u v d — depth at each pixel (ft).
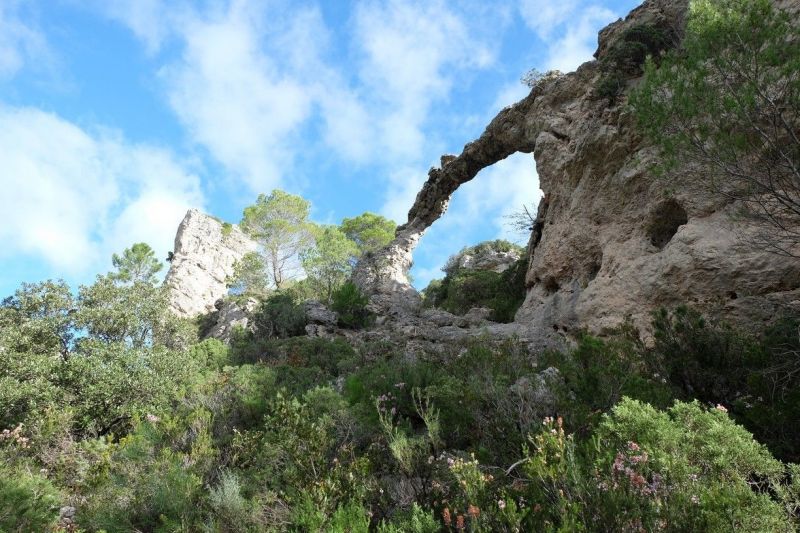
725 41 23.73
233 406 28.58
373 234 158.92
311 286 112.57
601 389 19.57
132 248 156.04
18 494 17.13
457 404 20.17
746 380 20.02
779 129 23.66
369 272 90.38
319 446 18.22
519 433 17.35
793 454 15.08
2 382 31.99
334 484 15.57
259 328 72.49
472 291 82.64
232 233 181.88
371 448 18.72
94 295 52.60
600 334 40.91
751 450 10.84
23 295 49.88
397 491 15.89
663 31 50.80
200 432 23.43
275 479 17.43
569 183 53.62
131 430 32.17
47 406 30.96
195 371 41.50
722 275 33.30
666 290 36.76
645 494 10.62
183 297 147.43
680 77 25.84
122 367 36.35
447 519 11.84
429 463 15.98
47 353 43.86
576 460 12.34
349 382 26.89
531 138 69.72
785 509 10.41
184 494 16.72
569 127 57.72
